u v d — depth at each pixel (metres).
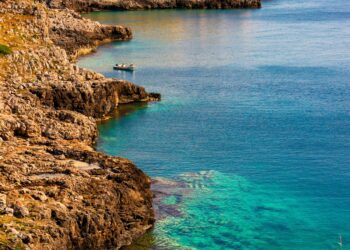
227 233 58.38
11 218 47.31
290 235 58.78
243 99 107.69
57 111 82.00
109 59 145.00
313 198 66.81
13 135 71.31
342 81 120.69
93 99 91.31
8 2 114.88
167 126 91.62
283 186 69.62
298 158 78.50
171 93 111.69
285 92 112.62
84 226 50.00
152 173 72.62
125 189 57.78
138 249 54.91
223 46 166.88
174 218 60.38
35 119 77.06
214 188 68.12
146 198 61.66
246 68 135.50
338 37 180.88
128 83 102.06
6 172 55.97
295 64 139.38
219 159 78.00
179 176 71.62
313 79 123.06
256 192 67.69
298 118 96.00
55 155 64.94
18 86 84.25
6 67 88.50
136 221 56.66
